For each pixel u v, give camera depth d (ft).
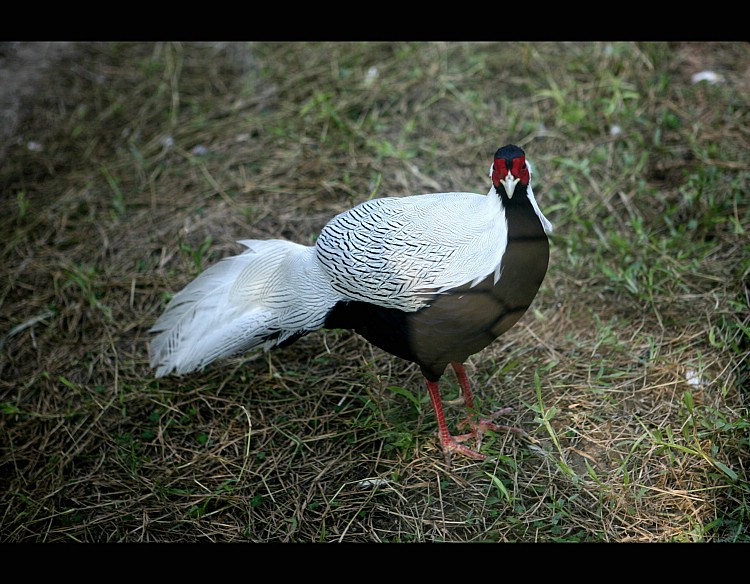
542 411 10.93
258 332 11.23
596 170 12.78
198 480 11.21
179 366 11.35
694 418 11.05
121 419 11.59
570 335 11.75
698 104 13.14
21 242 12.78
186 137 13.56
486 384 11.55
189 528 11.00
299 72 13.98
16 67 14.64
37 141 13.69
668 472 10.92
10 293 12.42
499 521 10.82
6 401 11.75
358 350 11.84
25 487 11.28
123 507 11.13
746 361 11.37
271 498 11.07
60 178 13.34
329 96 13.60
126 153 13.50
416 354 10.86
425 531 10.85
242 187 13.03
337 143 13.24
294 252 11.21
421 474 11.12
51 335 12.09
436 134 13.24
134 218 12.91
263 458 11.28
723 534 10.67
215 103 13.89
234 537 10.93
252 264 11.29
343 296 10.93
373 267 10.70
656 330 11.71
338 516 10.96
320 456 11.27
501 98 13.47
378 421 11.39
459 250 10.57
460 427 11.35
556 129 13.12
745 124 12.89
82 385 11.80
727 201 12.30
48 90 14.15
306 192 12.92
